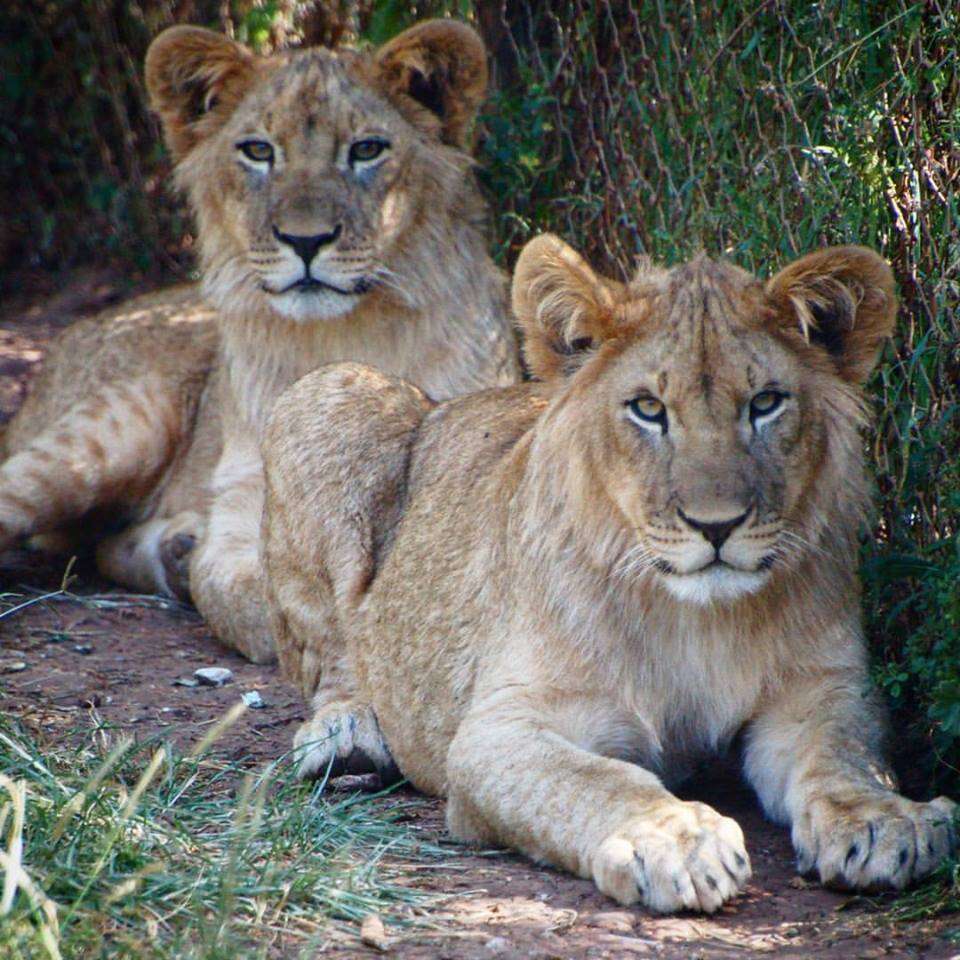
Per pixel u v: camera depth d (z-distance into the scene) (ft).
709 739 25.58
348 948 20.81
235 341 39.65
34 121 63.00
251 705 32.78
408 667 28.14
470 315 39.68
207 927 20.33
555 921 21.44
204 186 39.14
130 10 59.82
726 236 33.96
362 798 27.02
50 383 47.06
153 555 42.75
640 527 23.77
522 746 24.07
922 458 27.35
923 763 26.40
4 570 43.16
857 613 25.66
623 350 24.40
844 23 29.14
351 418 32.24
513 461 27.20
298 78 37.91
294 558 32.48
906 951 20.29
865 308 24.68
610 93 40.78
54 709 31.55
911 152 28.09
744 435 23.56
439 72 39.04
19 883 19.77
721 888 21.59
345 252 36.94
